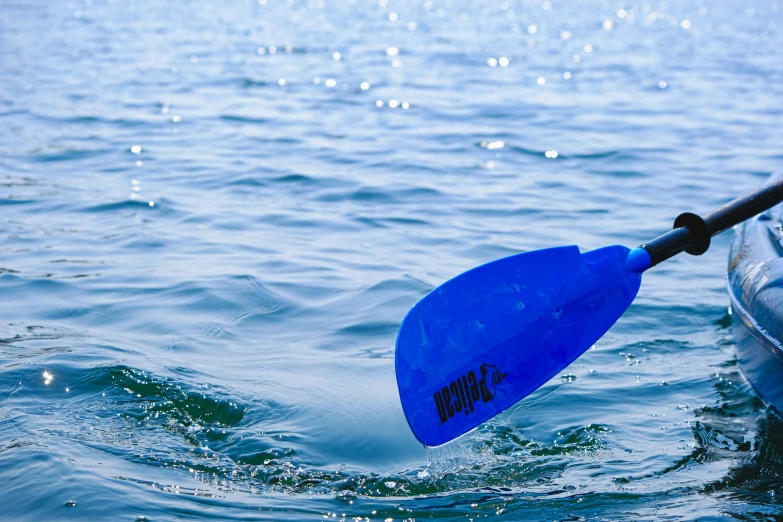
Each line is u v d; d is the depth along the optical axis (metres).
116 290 4.42
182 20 20.36
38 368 3.43
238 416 3.20
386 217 5.87
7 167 6.93
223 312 4.18
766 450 3.07
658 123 9.27
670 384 3.61
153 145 7.84
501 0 32.06
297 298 4.38
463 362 3.08
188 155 7.50
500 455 3.06
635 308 4.41
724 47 16.98
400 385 2.90
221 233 5.44
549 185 6.80
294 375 3.53
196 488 2.72
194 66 12.89
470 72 12.95
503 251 5.20
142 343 3.78
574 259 3.37
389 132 8.70
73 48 14.38
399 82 11.91
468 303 3.16
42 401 3.21
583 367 3.78
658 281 4.82
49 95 10.14
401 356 2.94
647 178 7.04
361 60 14.06
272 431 3.10
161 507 2.58
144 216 5.75
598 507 2.69
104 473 2.74
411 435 3.13
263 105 10.03
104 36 16.34
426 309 3.06
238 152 7.66
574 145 8.18
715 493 2.78
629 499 2.74
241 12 23.30
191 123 8.88
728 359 3.85
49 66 12.35
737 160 7.64
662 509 2.67
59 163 7.11
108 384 3.35
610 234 5.58
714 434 3.19
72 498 2.58
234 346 3.82
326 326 4.06
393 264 4.91
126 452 2.90
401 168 7.22
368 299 4.37
